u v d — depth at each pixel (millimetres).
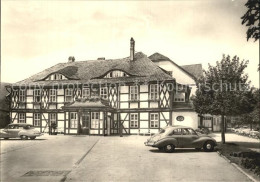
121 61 32562
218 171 11320
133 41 31594
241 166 11977
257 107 20594
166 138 16109
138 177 10602
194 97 20328
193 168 11922
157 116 28031
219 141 22219
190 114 27172
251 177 10148
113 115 29328
